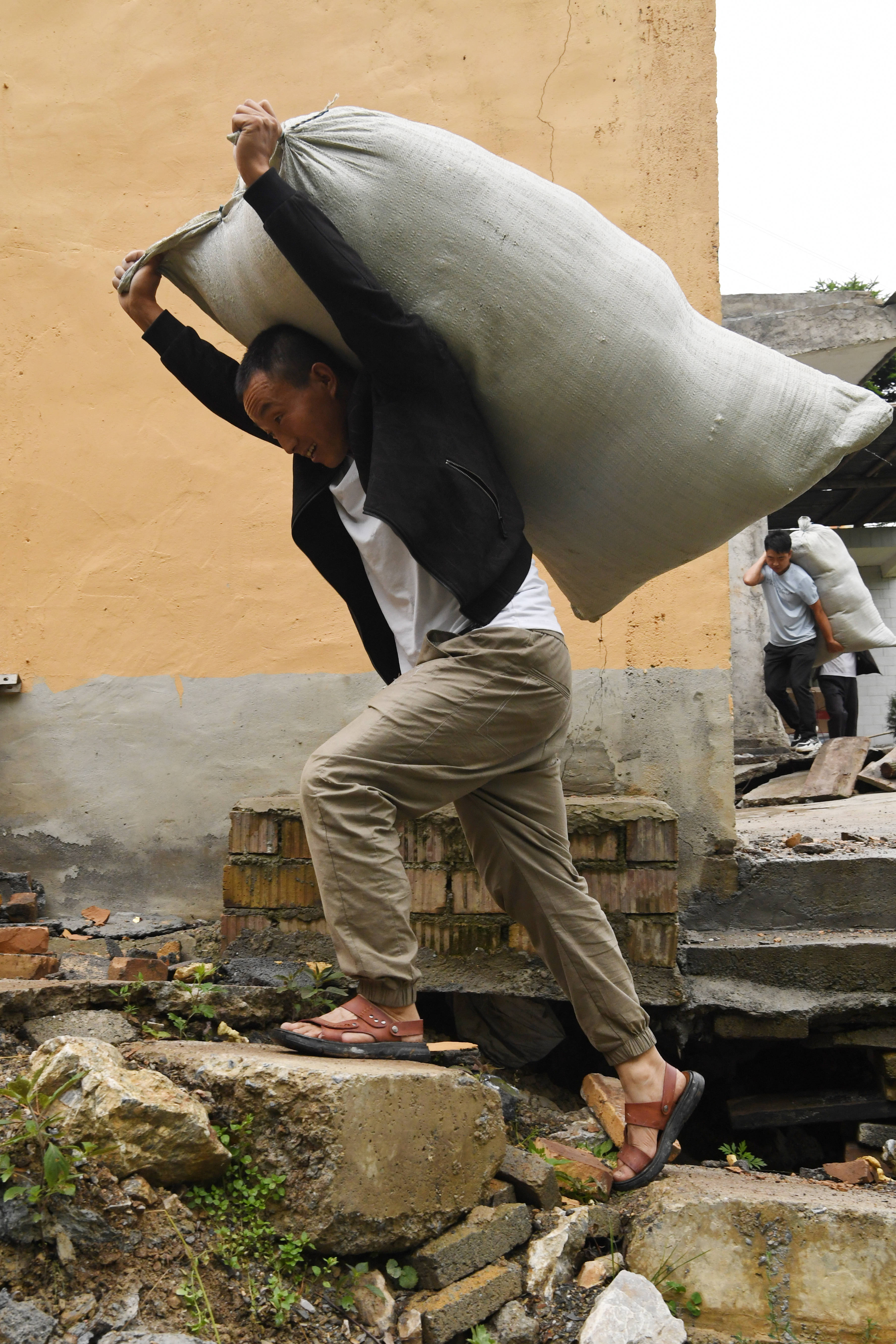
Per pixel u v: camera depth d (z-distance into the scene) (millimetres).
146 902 3559
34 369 3783
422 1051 2025
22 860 3633
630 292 1941
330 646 3564
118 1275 1612
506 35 3594
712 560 3363
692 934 3148
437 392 1910
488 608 1989
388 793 2002
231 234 2070
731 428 1994
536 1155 2314
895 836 3943
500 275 1897
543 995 2869
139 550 3688
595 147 3502
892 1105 2863
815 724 7316
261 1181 1787
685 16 3502
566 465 2061
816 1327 1954
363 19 3684
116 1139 1711
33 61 3865
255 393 2041
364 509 1870
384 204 1876
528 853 2215
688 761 3316
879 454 11492
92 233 3799
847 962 2900
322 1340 1677
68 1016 2295
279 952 3021
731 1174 2490
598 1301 1890
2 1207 1580
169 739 3611
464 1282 1865
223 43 3766
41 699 3684
